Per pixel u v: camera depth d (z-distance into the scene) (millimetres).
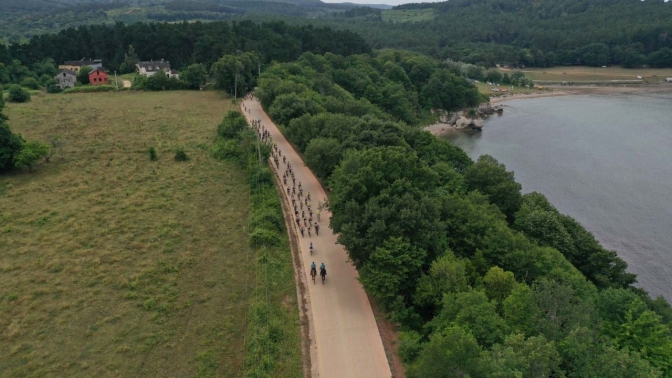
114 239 49500
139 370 32594
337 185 47500
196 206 58375
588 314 33906
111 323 37031
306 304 40656
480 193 62688
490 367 27266
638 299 38656
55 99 116812
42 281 41906
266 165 70875
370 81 147750
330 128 72188
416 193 44000
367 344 35875
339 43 188000
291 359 34219
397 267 38188
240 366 33312
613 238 74562
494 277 39406
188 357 34000
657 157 113000
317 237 51656
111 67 168875
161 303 39469
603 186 95312
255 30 174750
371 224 40406
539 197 70375
